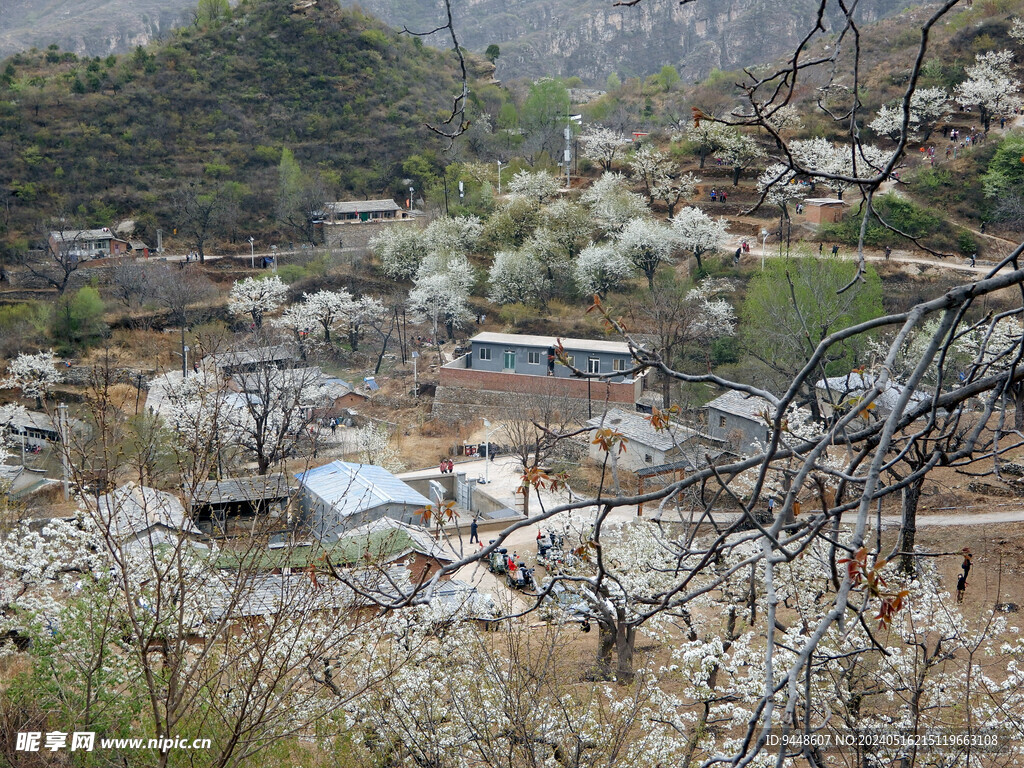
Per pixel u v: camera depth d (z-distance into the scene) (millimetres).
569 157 109188
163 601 11938
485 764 13875
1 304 87750
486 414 61094
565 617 15125
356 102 134500
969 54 102688
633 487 43344
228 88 135375
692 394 53688
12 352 75938
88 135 120688
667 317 55812
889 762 12773
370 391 68375
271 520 13953
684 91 136500
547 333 75938
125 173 116500
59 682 12500
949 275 70812
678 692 20062
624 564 22391
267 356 61688
